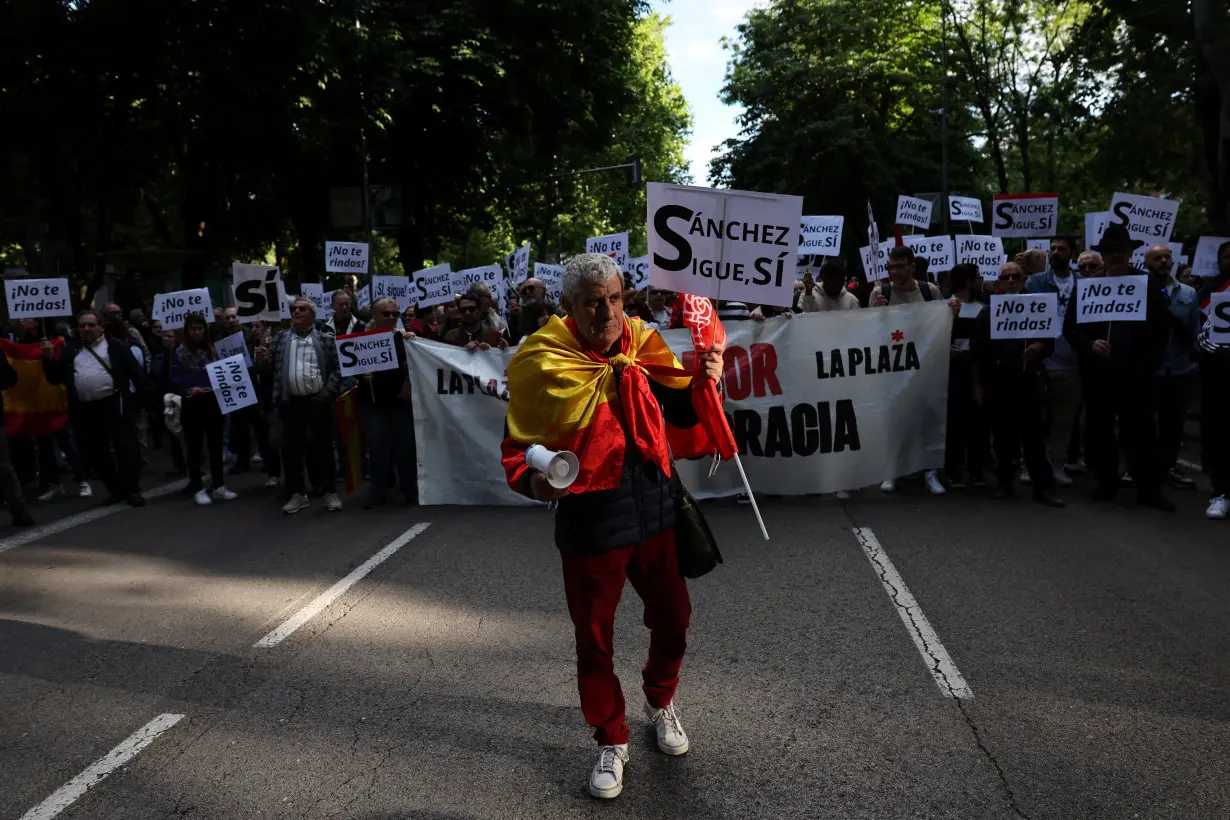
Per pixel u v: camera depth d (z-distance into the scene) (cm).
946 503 835
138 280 1995
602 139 2638
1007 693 440
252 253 2695
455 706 446
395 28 2098
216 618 594
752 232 473
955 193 3497
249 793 373
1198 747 385
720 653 499
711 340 380
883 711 425
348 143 2155
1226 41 1416
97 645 551
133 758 406
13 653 542
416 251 2716
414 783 376
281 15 1755
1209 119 1552
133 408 990
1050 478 823
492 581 652
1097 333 814
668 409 391
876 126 3606
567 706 443
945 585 603
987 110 3023
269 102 1858
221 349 999
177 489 1078
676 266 476
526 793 365
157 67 1834
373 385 912
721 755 390
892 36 3681
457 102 2303
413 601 613
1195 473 962
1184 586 589
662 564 377
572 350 359
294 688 476
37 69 1836
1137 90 1675
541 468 323
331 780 381
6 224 2248
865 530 746
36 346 1026
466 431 906
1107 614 543
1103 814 339
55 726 441
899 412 863
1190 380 900
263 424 1077
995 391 828
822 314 852
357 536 802
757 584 617
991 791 356
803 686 455
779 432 857
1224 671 460
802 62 3622
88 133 1933
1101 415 820
